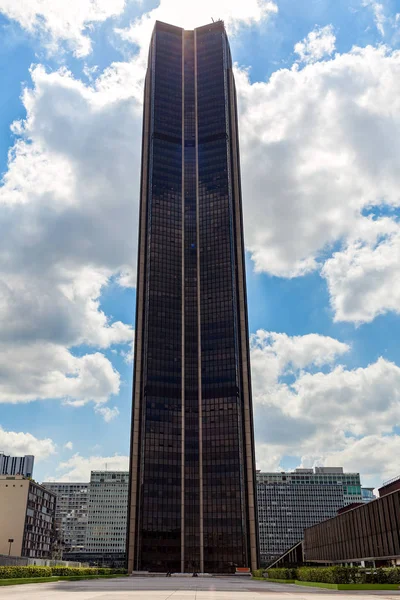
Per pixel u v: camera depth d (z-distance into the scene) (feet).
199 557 528.63
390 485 300.61
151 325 619.26
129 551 533.55
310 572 208.95
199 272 655.35
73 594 143.54
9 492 528.22
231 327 621.31
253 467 576.61
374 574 172.35
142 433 573.33
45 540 586.86
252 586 229.25
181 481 561.43
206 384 602.85
